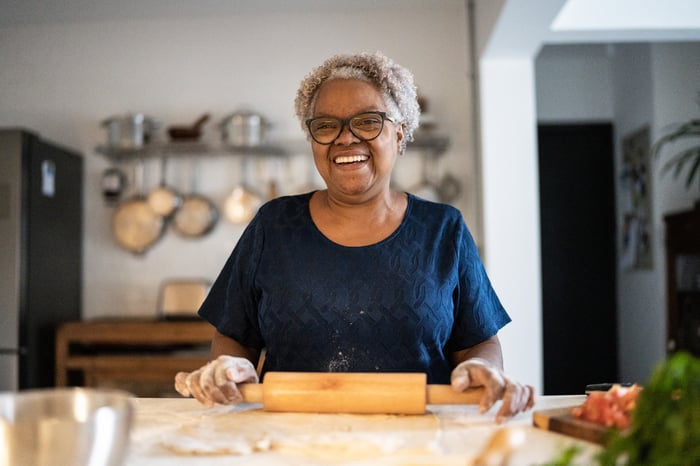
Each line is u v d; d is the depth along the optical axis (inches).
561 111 182.5
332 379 43.3
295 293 53.6
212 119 154.2
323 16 153.0
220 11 152.1
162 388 133.6
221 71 154.3
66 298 145.6
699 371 25.7
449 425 40.5
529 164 129.2
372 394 42.4
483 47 127.4
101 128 155.3
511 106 129.7
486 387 41.5
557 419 38.2
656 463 24.5
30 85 156.6
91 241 154.6
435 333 53.1
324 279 53.5
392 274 53.3
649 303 159.3
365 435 37.4
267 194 153.1
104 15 152.4
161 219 151.6
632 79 168.7
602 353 181.9
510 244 128.5
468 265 56.2
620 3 120.8
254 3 147.6
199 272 153.4
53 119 155.9
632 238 171.0
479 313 56.2
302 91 57.2
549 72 183.2
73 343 137.5
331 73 55.6
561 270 182.7
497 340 57.4
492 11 116.6
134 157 154.1
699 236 128.7
